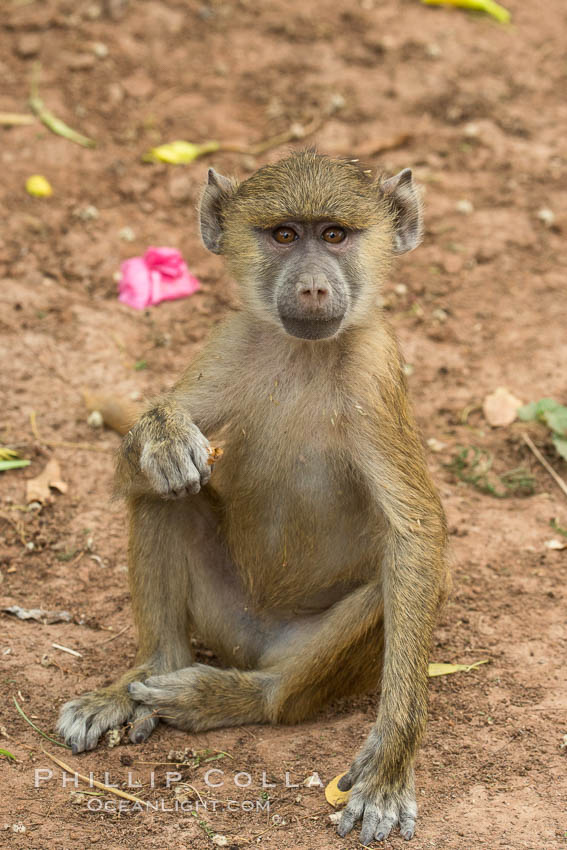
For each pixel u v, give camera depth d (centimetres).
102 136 1823
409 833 794
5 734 901
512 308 1566
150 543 955
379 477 887
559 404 1373
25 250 1583
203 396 945
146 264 1550
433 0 2227
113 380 1391
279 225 920
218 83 1973
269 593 977
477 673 996
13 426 1315
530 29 2205
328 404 908
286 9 2173
